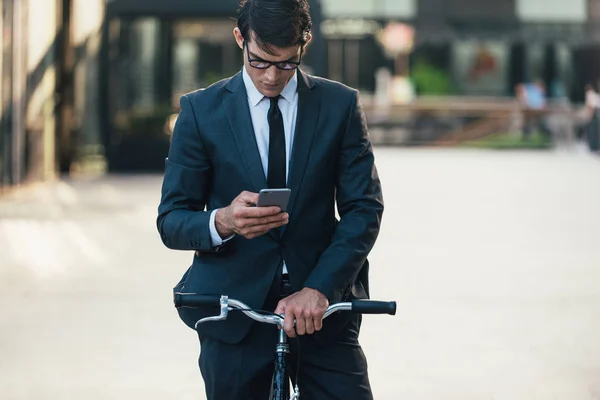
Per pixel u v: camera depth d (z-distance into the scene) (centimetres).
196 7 1916
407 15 3109
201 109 341
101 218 1267
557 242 1106
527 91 3002
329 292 324
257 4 313
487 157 2492
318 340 342
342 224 339
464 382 585
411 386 576
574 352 650
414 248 1056
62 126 1894
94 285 849
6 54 1522
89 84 2117
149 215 1302
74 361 625
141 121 2000
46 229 1167
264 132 339
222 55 2061
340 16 3103
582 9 3155
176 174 340
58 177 1855
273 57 314
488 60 3281
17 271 906
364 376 351
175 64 2009
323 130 339
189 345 665
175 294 319
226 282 337
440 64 3262
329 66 3189
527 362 627
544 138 2898
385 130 2961
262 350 343
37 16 1688
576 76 3316
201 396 557
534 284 869
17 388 569
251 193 315
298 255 338
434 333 696
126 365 617
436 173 1984
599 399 554
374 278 888
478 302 795
